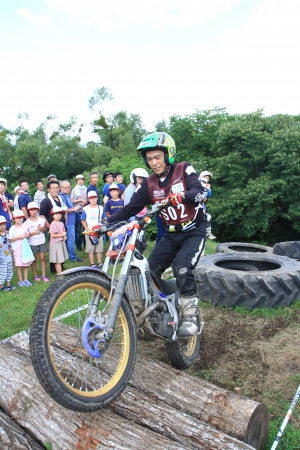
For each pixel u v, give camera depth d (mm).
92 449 2615
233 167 17750
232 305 5535
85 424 2770
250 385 3758
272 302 5449
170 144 3229
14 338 4074
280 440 3057
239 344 4547
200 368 4086
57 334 3943
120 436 2645
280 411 3404
